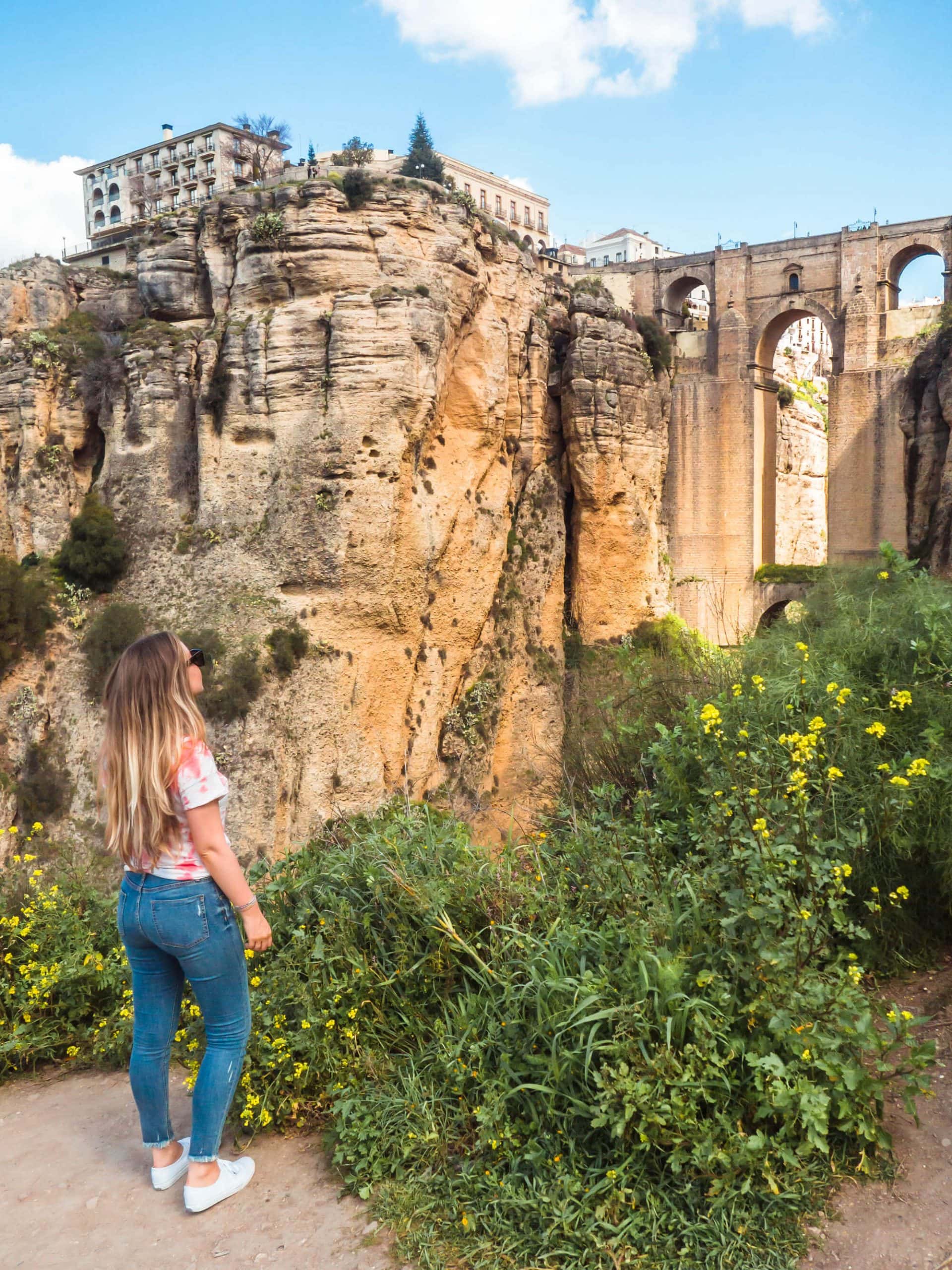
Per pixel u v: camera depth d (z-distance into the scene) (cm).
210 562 3791
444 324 3875
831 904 524
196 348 4034
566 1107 489
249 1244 451
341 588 3697
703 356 6009
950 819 645
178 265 4134
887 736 725
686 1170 452
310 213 3766
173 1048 629
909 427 5294
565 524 5041
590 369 4925
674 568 5888
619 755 950
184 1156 509
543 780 1158
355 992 589
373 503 3716
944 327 5134
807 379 7944
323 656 3631
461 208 4056
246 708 3478
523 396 4784
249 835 3425
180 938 457
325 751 3594
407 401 3747
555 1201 444
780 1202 436
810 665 802
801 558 7231
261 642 3581
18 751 3756
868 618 875
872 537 5428
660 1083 456
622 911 588
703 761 704
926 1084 455
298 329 3750
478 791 4194
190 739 464
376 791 3694
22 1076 666
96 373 4181
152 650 471
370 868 641
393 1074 554
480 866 656
